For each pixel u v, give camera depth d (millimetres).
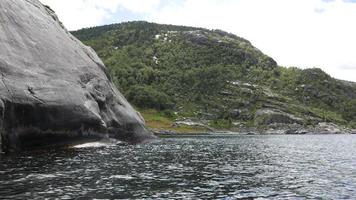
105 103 53219
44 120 39344
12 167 27703
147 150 46750
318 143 83500
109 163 32000
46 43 46125
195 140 84062
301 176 28969
